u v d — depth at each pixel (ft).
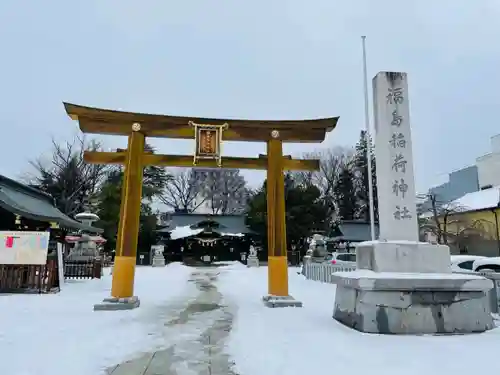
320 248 87.35
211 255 146.82
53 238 61.00
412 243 25.98
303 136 38.45
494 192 101.91
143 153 36.70
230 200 201.05
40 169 131.75
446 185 148.66
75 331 23.66
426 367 16.28
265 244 149.38
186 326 25.58
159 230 146.72
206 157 36.47
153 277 72.38
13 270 44.09
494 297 29.40
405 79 29.19
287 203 141.28
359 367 16.30
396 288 23.11
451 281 23.30
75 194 129.08
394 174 27.86
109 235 125.70
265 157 38.60
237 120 37.52
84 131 36.40
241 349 19.43
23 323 26.08
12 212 46.91
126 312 31.19
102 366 16.65
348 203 166.20
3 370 15.94
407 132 28.45
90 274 64.75
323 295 42.73
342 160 175.52
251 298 41.14
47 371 15.89
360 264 28.17
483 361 17.12
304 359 17.51
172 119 36.81
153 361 17.42
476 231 98.12
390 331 22.67
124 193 35.58
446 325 22.88
